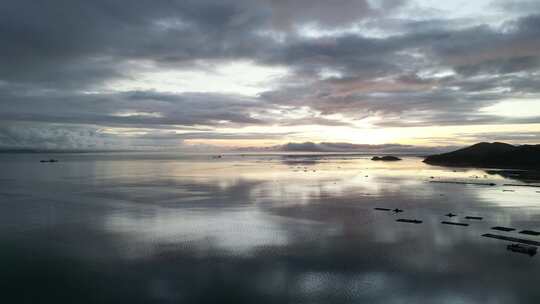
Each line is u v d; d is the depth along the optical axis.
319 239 36.78
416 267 28.97
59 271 28.50
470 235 37.97
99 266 29.48
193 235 38.41
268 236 37.91
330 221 44.94
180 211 51.84
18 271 28.53
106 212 51.31
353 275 27.47
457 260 30.42
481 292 24.55
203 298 23.94
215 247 34.19
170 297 24.11
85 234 39.00
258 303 23.25
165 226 42.50
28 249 33.84
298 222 44.41
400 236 37.78
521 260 30.27
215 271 28.34
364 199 62.94
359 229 40.75
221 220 45.62
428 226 42.16
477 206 55.47
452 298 23.80
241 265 29.50
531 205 56.12
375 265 29.44
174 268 29.02
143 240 36.50
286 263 30.03
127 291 24.95
